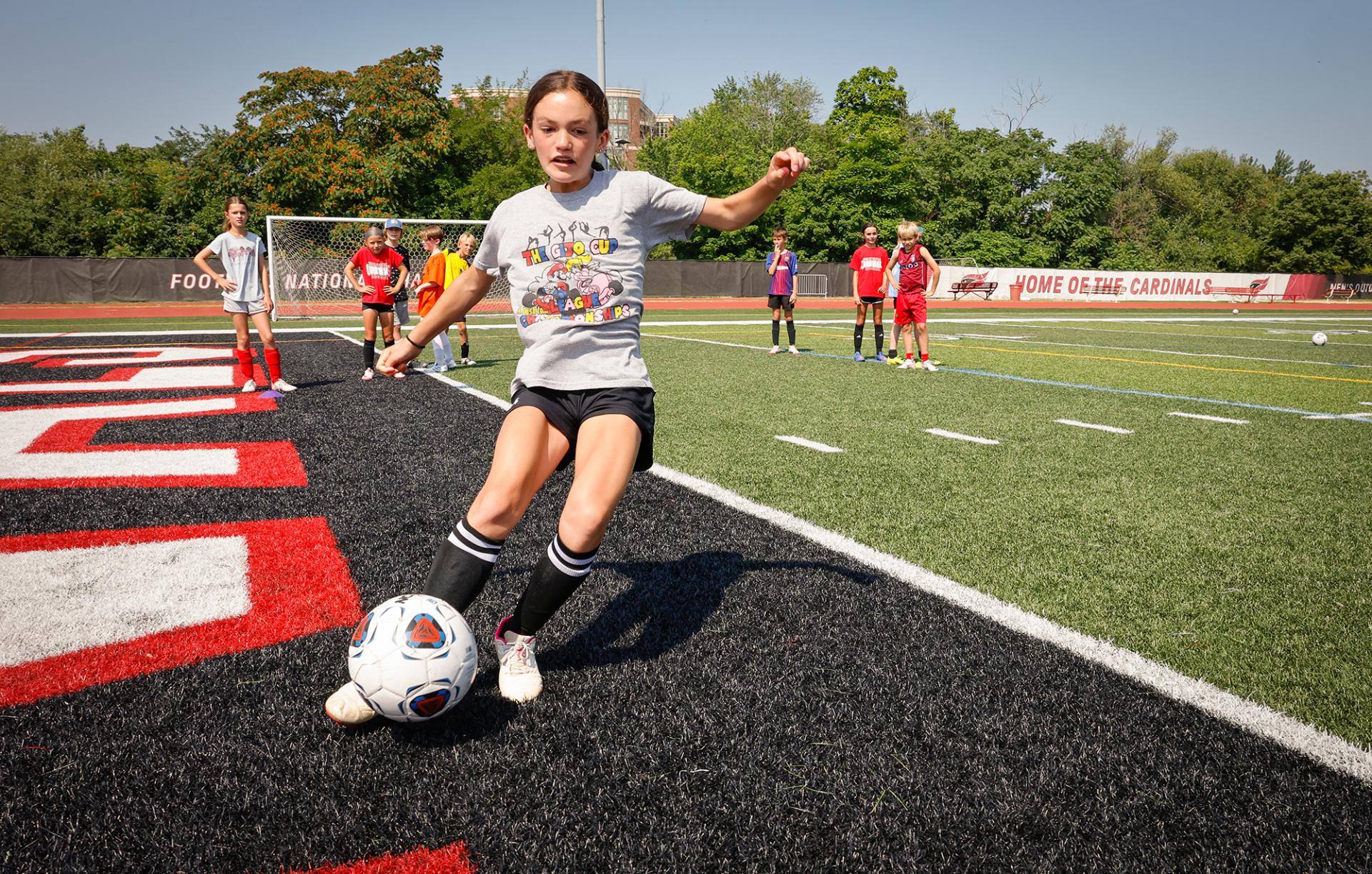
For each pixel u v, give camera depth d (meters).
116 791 1.73
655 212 2.25
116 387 7.81
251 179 34.38
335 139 34.16
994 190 47.34
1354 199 53.28
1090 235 48.91
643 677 2.26
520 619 2.13
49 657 2.33
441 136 34.56
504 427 2.15
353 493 4.11
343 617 2.64
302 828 1.62
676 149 47.19
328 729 1.98
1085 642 2.50
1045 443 5.59
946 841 1.62
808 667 2.32
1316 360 12.30
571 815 1.67
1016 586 2.95
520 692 2.12
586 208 2.20
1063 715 2.08
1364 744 1.99
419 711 1.90
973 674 2.29
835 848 1.60
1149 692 2.22
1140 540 3.51
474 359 10.73
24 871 1.49
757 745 1.93
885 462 4.91
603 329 2.18
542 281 2.18
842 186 42.47
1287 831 1.67
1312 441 5.87
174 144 51.22
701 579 2.97
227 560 3.15
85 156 49.38
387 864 1.53
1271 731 2.04
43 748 1.88
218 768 1.82
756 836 1.62
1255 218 65.88
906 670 2.31
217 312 22.75
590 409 2.16
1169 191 67.81
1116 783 1.81
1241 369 10.86
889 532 3.55
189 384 8.06
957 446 5.44
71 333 14.73
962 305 33.97
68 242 38.25
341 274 22.70
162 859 1.53
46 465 4.64
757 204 2.17
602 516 2.02
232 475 4.45
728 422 6.20
